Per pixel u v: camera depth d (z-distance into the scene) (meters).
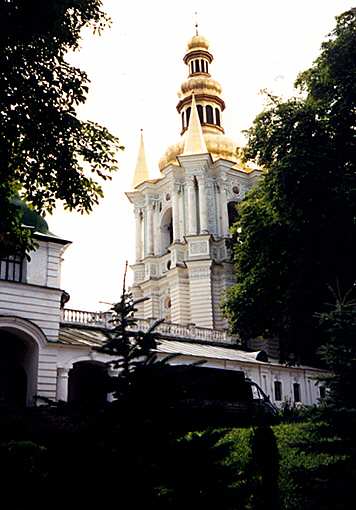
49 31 17.06
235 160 65.19
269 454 11.91
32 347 31.00
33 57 17.23
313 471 12.12
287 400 39.03
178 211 59.31
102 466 8.06
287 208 29.31
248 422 21.62
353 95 28.78
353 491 11.41
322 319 13.90
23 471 8.69
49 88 17.62
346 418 12.09
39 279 31.58
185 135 67.44
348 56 29.28
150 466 8.37
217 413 9.57
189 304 54.81
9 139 17.38
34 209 19.73
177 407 8.76
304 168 27.77
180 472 8.41
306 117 29.70
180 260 56.78
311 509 12.25
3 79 16.66
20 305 30.47
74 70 18.25
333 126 29.41
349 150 29.20
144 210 63.78
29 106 17.20
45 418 8.97
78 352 32.12
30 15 16.34
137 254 62.72
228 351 44.28
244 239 34.09
